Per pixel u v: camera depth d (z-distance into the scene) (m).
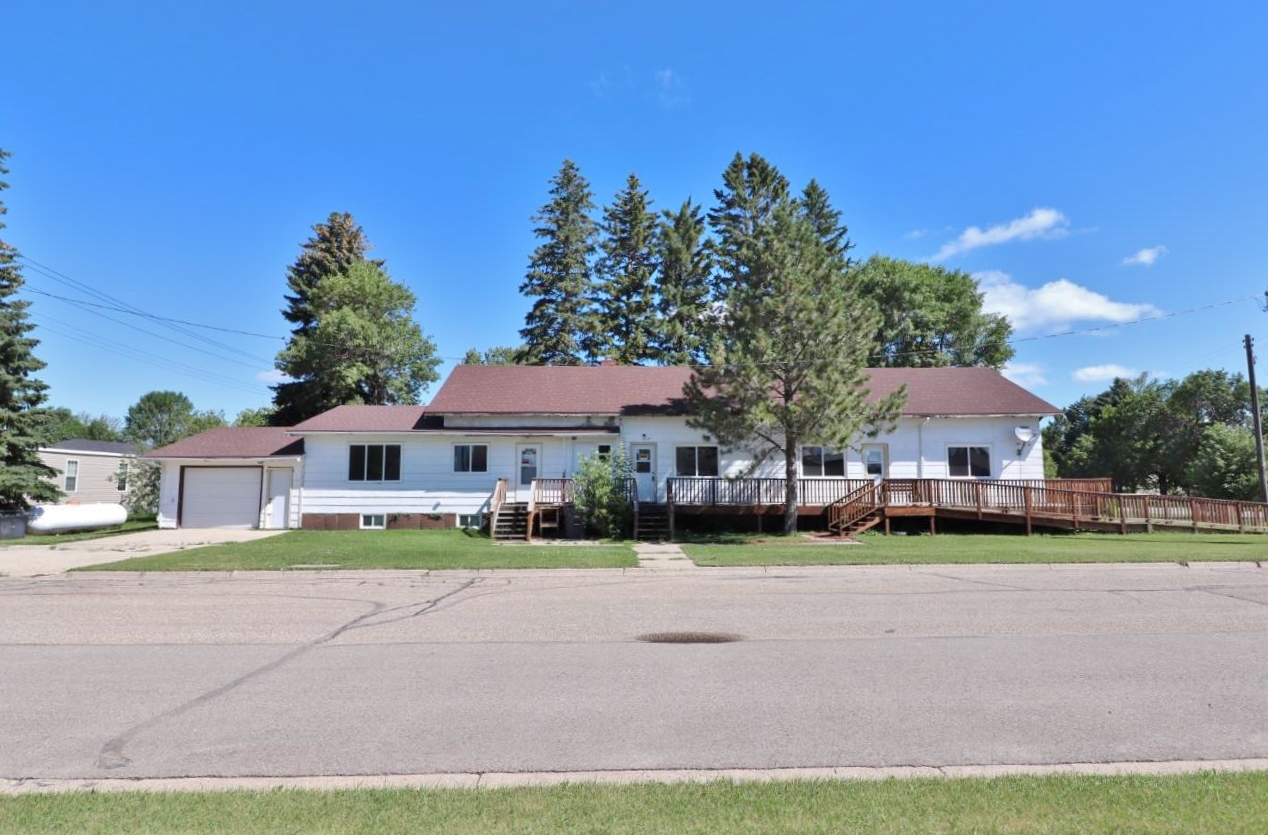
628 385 32.06
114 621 10.78
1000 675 7.41
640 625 10.31
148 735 5.81
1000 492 27.23
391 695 6.86
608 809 4.26
